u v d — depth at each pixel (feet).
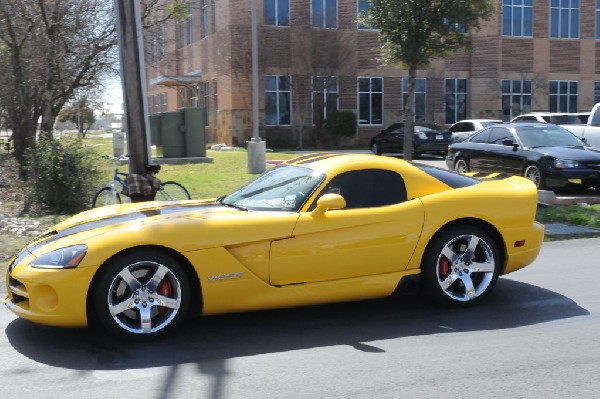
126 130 32.89
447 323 18.52
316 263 17.93
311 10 107.76
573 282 23.45
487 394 13.50
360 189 19.01
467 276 19.86
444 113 120.16
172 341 16.90
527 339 17.12
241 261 17.22
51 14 48.21
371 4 59.93
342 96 112.68
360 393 13.55
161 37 59.06
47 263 16.06
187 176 53.93
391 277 18.86
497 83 123.03
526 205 20.27
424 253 19.30
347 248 18.17
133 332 16.42
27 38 48.08
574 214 37.52
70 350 16.21
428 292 19.47
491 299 21.11
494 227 19.86
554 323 18.54
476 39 120.78
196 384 14.03
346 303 20.62
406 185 19.49
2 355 15.92
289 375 14.57
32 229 32.17
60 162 38.04
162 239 16.46
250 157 57.82
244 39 104.94
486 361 15.46
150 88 165.17
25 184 42.88
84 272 15.81
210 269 16.84
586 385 13.98
